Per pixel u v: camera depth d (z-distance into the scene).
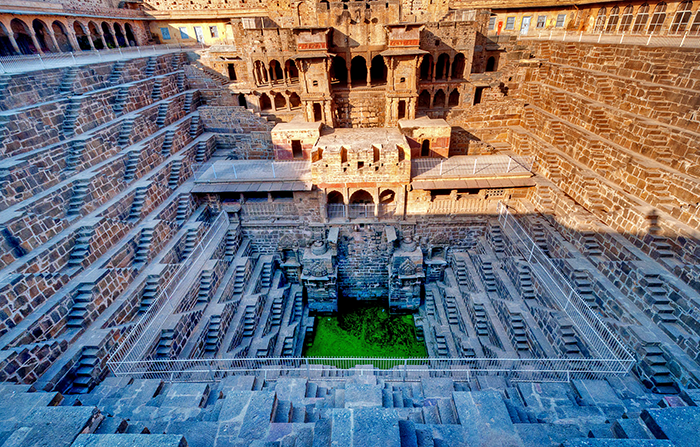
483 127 34.06
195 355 19.50
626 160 21.52
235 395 10.62
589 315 18.39
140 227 23.00
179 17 43.75
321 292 28.89
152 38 45.50
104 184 22.69
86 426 8.70
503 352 20.53
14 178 18.53
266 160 31.28
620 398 13.34
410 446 7.54
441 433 8.73
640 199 20.22
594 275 19.92
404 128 29.31
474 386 16.58
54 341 15.10
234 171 28.52
